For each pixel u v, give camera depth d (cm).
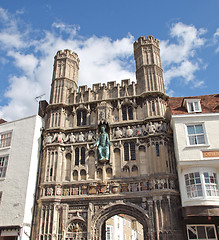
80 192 2867
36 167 3127
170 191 2616
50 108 3369
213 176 2491
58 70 3619
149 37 3516
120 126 3080
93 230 2680
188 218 2423
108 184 2831
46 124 3353
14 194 2942
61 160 3073
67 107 3381
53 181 2931
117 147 2988
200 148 2561
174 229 2498
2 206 2927
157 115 2992
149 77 3247
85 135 3162
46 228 2748
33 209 2942
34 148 3161
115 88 3344
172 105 3222
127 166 2889
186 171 2566
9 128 3394
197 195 2431
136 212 2672
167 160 2781
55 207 2816
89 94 3375
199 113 2716
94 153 3033
